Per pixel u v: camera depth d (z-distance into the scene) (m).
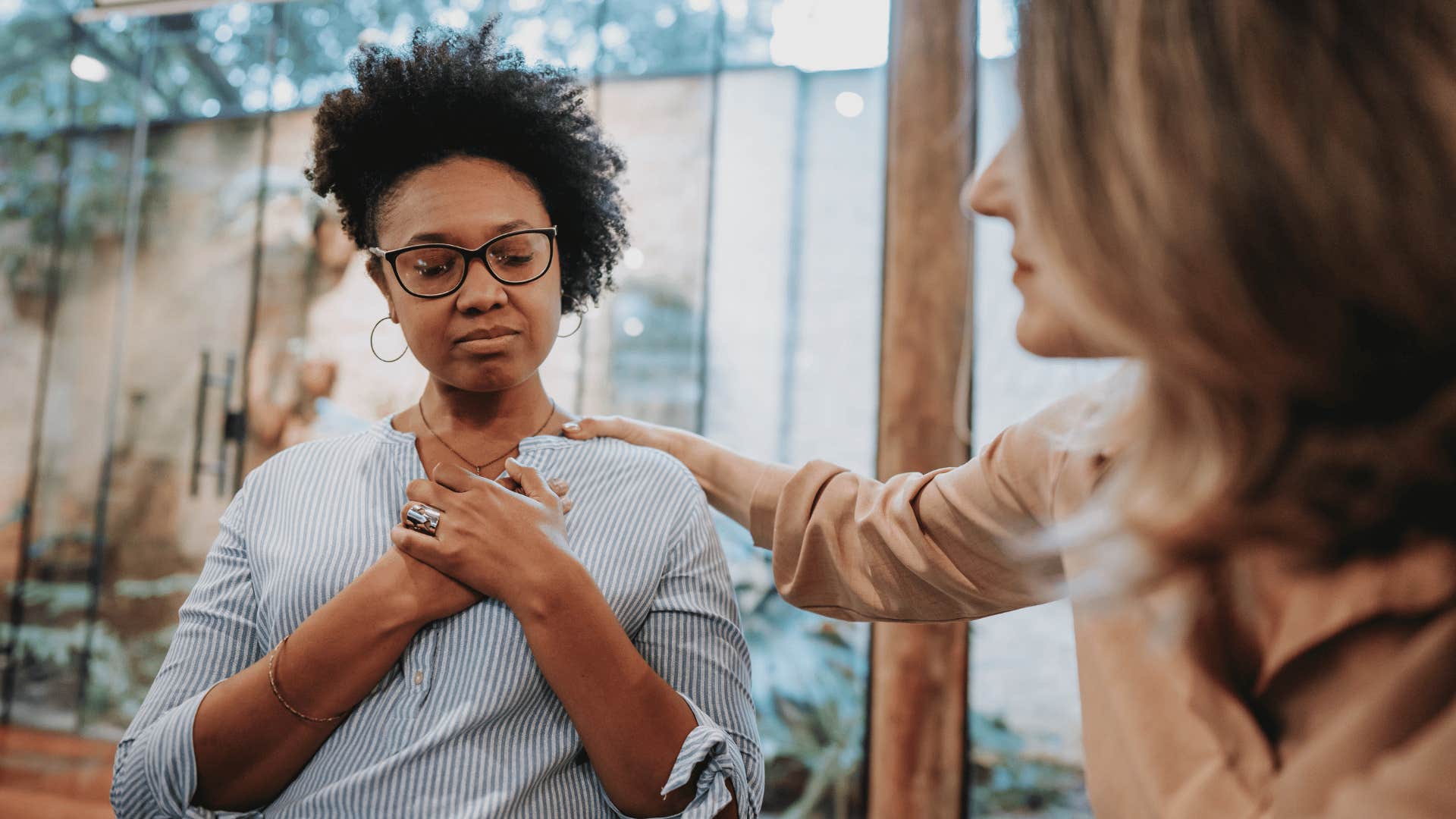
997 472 0.91
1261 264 0.39
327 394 3.83
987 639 3.18
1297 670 0.49
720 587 1.08
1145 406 0.49
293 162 3.92
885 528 1.00
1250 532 0.45
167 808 0.95
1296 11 0.39
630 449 1.14
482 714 0.92
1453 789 0.39
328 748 0.95
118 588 3.99
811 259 3.33
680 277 3.39
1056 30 0.47
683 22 3.44
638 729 0.91
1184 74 0.41
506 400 1.12
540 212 1.11
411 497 0.99
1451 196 0.36
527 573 0.94
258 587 1.03
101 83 4.17
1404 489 0.41
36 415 4.15
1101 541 0.53
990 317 3.08
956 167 2.68
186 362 3.97
